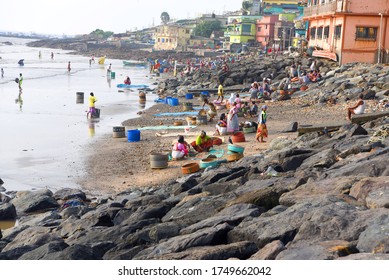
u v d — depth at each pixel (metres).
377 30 45.91
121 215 13.51
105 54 170.88
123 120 35.44
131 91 58.50
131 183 19.33
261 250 8.14
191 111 38.56
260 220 9.45
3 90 55.03
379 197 9.34
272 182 13.01
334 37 49.31
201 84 58.34
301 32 77.44
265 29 113.38
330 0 51.25
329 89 37.47
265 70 57.56
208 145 23.11
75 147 25.98
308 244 7.96
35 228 12.98
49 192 17.84
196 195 13.80
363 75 37.91
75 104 44.44
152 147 25.31
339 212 8.73
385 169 11.58
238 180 14.41
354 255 7.21
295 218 9.00
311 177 12.80
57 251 10.07
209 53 128.25
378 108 27.27
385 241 7.47
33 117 36.25
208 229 9.52
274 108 35.41
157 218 12.53
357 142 16.58
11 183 19.88
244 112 31.98
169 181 18.69
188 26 165.88
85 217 13.51
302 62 55.19
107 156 23.83
